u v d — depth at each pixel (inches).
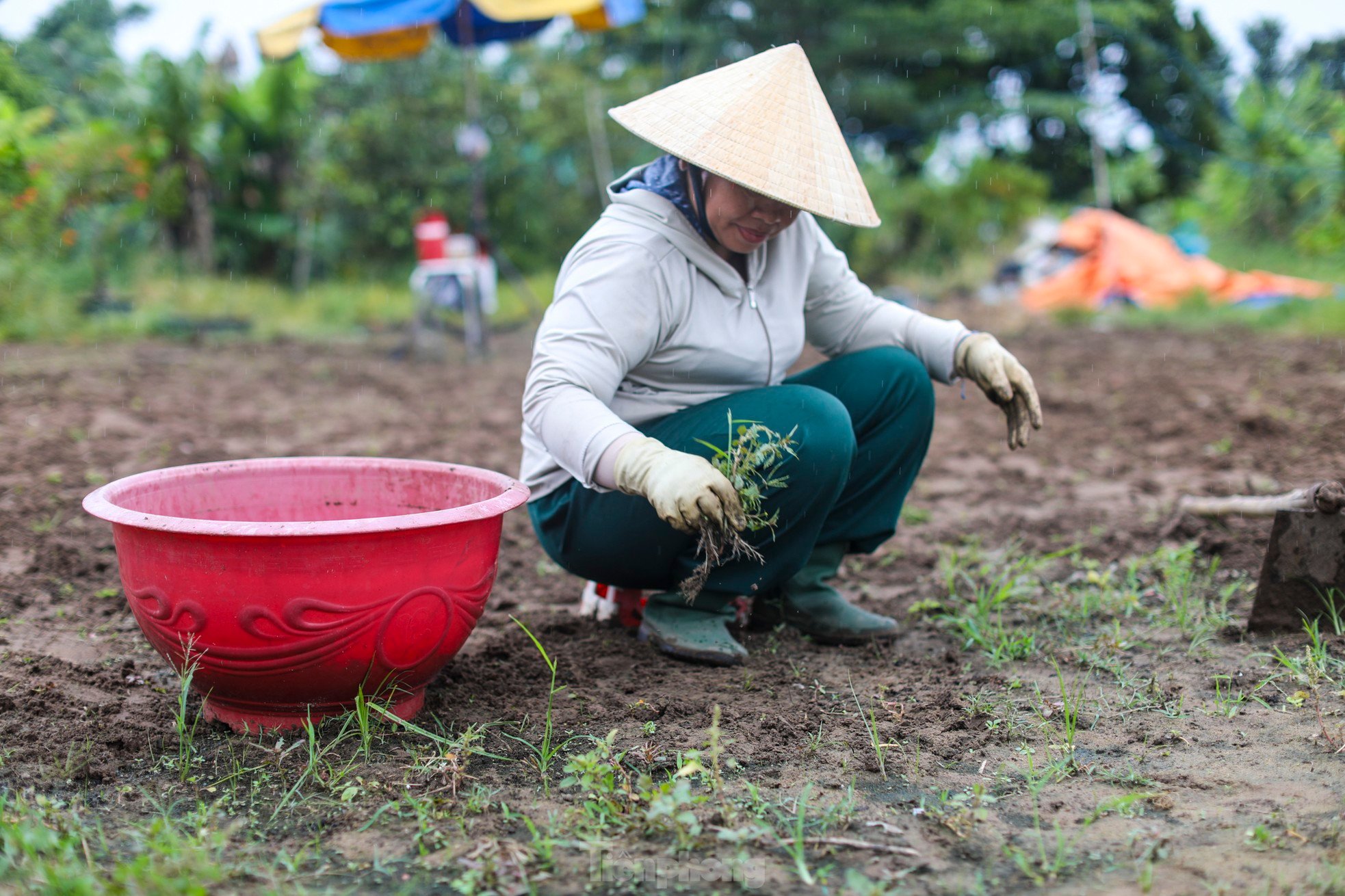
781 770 89.0
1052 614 128.1
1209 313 437.7
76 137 382.6
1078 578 141.8
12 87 400.8
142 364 331.6
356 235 594.9
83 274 436.1
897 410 115.8
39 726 95.3
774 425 104.3
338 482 109.3
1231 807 80.8
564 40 727.1
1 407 248.1
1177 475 197.2
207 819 79.1
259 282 550.3
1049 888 70.9
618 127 661.3
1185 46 636.1
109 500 91.7
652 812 75.7
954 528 169.9
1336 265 468.8
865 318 122.6
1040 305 497.7
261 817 81.1
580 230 649.6
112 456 207.6
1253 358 323.3
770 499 106.0
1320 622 115.8
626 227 103.2
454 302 371.6
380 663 90.4
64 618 126.4
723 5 765.3
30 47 454.3
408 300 544.7
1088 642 119.5
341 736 90.1
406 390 302.0
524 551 161.9
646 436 99.5
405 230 586.9
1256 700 100.8
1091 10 618.8
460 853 75.7
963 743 94.0
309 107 582.9
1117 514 171.9
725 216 101.3
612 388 102.7
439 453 220.5
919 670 112.8
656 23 746.2
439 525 86.9
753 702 103.4
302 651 87.5
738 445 99.4
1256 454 205.6
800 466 104.5
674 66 732.7
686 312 106.4
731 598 115.3
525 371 345.7
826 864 74.5
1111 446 225.1
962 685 108.0
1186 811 80.5
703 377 111.4
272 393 289.9
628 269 101.5
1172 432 229.3
